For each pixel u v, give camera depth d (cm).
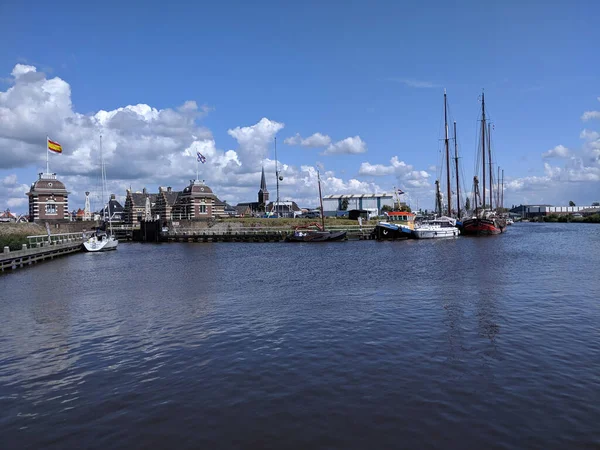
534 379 1329
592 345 1638
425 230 8988
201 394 1291
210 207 13750
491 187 10906
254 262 5225
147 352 1700
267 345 1744
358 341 1759
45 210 10812
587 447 963
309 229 10200
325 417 1127
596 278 3225
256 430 1073
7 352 1739
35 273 4466
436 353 1589
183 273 4231
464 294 2667
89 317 2322
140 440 1045
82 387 1376
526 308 2252
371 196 17662
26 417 1184
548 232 11250
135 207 15212
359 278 3553
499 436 1013
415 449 972
